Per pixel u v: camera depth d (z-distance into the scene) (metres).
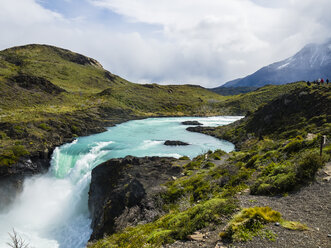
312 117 34.94
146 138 56.22
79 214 29.03
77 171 36.75
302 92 42.06
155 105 135.38
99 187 26.66
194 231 8.69
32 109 66.56
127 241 10.70
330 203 8.83
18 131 44.09
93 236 19.84
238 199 11.48
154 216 15.30
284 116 41.75
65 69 173.25
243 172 16.95
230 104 142.62
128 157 29.16
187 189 17.88
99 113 82.56
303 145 17.69
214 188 15.85
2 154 34.50
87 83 163.50
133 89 156.62
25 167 35.78
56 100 86.88
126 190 20.48
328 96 35.75
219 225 8.56
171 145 47.50
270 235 7.10
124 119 92.44
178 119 106.25
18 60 158.50
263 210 8.50
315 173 11.64
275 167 14.61
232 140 50.59
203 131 65.06
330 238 6.58
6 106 64.81
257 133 45.12
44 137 45.69
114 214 19.36
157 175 23.59
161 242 8.55
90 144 47.34
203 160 29.89
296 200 9.88
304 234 6.97
